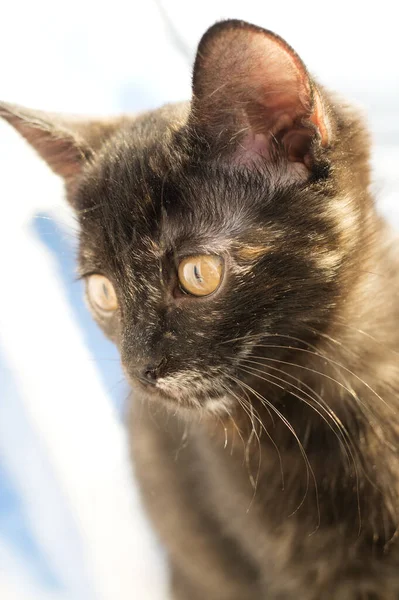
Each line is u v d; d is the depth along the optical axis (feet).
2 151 1.86
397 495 1.48
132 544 1.83
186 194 1.43
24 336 1.91
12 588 1.74
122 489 1.85
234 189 1.42
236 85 1.38
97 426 1.89
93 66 1.94
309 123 1.38
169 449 1.73
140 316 1.44
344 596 1.52
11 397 1.88
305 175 1.42
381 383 1.49
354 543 1.49
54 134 1.60
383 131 1.66
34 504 1.83
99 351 1.92
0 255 1.91
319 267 1.43
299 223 1.42
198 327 1.42
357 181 1.47
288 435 1.52
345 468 1.49
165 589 1.83
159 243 1.43
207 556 1.75
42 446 1.87
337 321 1.47
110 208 1.46
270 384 1.49
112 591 1.79
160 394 1.47
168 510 1.77
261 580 1.69
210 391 1.45
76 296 1.94
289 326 1.44
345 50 1.79
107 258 1.48
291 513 1.52
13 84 1.90
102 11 1.92
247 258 1.41
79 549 1.81
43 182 1.87
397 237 1.57
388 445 1.48
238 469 1.57
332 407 1.50
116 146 1.53
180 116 1.52
